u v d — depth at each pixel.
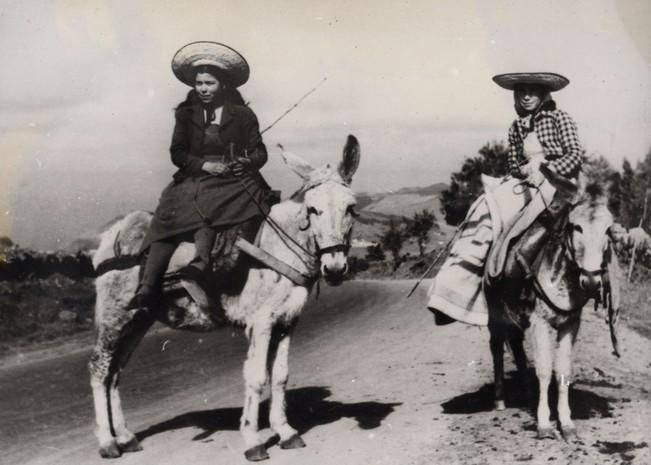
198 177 5.58
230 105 5.79
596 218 4.91
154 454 5.70
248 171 5.68
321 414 6.65
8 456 6.16
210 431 6.36
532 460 4.83
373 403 6.93
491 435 5.46
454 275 5.81
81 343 13.47
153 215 5.87
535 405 6.34
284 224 5.45
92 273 18.33
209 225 5.41
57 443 6.53
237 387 8.91
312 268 5.42
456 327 11.91
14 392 9.17
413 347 10.38
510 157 6.12
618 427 5.46
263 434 5.96
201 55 5.72
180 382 9.49
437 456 5.05
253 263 5.46
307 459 5.21
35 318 14.93
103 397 5.79
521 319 5.64
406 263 34.28
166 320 5.74
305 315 17.52
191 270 5.29
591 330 10.02
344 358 10.30
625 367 7.88
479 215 5.91
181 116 5.73
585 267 4.86
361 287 26.20
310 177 5.28
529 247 5.35
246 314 5.43
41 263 17.23
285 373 5.56
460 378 7.73
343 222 5.09
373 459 5.10
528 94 5.94
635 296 12.37
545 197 5.39
